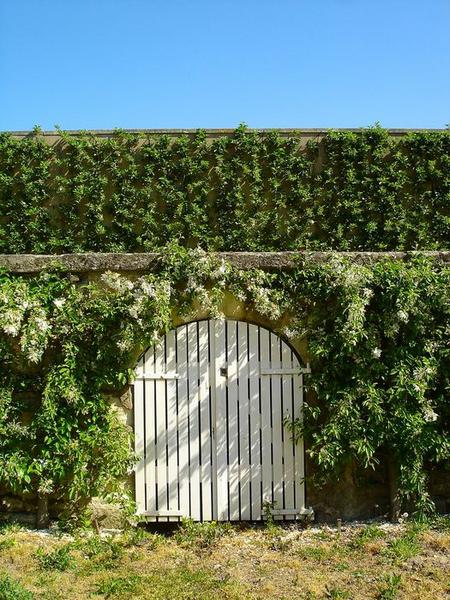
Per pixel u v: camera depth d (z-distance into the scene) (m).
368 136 12.38
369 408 6.15
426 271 6.36
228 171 12.37
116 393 6.43
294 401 6.52
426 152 12.39
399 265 6.36
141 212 12.28
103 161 12.44
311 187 12.41
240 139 12.36
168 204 12.34
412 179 12.44
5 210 12.38
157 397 6.45
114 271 6.43
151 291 6.21
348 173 12.30
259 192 12.38
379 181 12.27
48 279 6.37
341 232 12.23
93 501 6.32
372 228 12.14
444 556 5.48
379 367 6.32
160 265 6.44
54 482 6.29
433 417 6.19
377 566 5.32
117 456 6.15
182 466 6.43
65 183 12.37
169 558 5.55
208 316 6.50
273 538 6.01
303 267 6.48
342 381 6.41
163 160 12.37
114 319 6.27
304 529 6.28
